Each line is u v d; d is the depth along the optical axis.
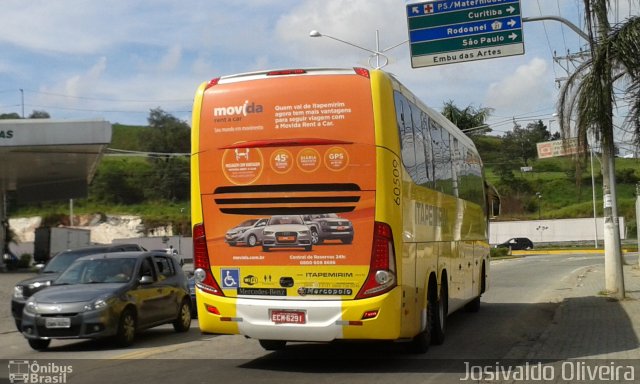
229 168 9.27
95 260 13.67
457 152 13.74
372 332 8.70
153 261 14.11
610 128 14.96
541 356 10.14
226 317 9.19
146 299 13.16
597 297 18.14
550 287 24.16
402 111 9.48
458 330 13.65
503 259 50.56
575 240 68.88
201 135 9.43
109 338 12.54
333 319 8.78
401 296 8.91
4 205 51.62
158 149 101.00
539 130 95.25
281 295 9.02
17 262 45.81
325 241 8.90
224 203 9.30
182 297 14.73
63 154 37.16
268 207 9.12
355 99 8.94
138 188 87.88
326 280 8.88
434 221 11.16
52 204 81.94
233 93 9.34
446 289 12.14
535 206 79.88
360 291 8.77
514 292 22.62
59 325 11.67
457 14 18.16
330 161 8.92
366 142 8.85
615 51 13.91
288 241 9.02
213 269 9.32
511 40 17.77
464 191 14.40
